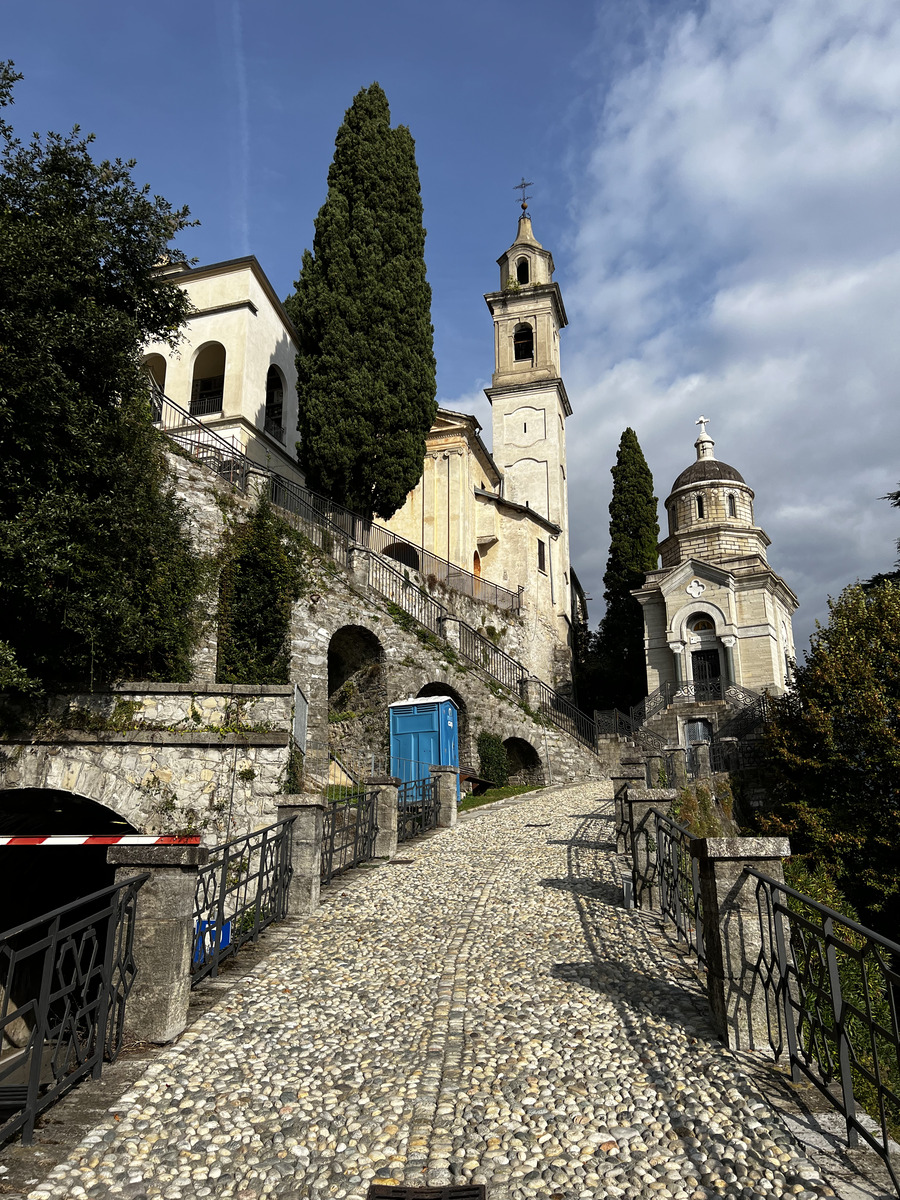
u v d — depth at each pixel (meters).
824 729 22.84
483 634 33.34
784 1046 5.22
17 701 13.27
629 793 9.88
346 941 8.45
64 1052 5.22
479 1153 4.25
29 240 11.22
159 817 12.88
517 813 18.75
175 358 28.52
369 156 28.78
